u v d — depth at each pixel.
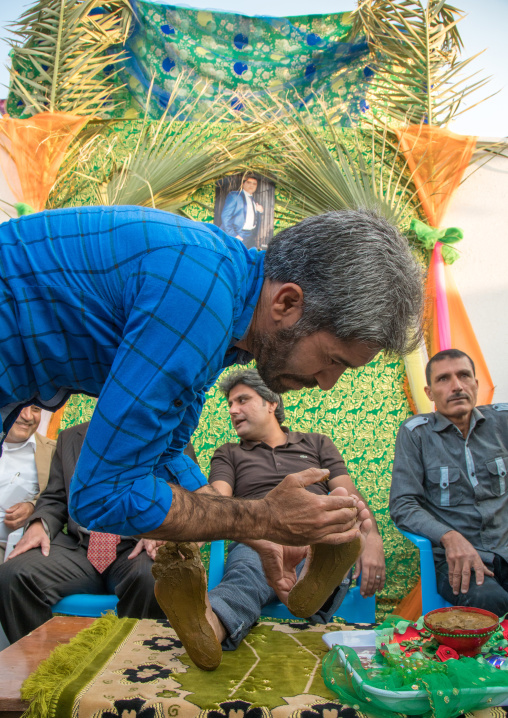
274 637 1.72
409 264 1.15
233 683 1.35
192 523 1.04
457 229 3.27
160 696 1.26
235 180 3.41
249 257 1.20
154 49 3.55
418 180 3.42
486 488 2.62
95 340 1.07
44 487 2.79
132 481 1.00
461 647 1.44
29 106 3.41
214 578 2.29
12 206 3.21
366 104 3.59
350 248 1.09
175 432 1.46
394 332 1.12
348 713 1.21
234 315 1.12
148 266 1.03
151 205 3.26
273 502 1.15
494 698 1.24
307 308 1.10
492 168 3.48
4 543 2.65
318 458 2.77
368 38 3.49
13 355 1.08
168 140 3.40
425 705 1.22
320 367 1.18
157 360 0.99
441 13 3.66
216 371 1.17
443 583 2.35
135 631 1.73
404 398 3.21
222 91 3.57
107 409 0.99
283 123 3.47
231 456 2.74
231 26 3.56
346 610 2.32
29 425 2.81
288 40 3.58
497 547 2.51
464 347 3.22
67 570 2.37
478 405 3.13
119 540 2.47
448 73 3.55
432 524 2.41
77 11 3.44
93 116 3.41
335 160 3.43
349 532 1.20
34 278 1.06
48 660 1.45
